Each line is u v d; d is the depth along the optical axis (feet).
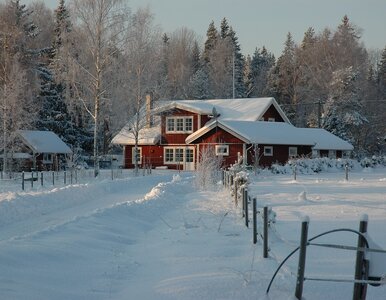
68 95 138.21
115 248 36.14
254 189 88.58
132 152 192.65
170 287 25.04
